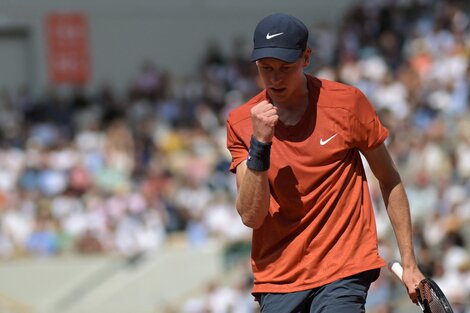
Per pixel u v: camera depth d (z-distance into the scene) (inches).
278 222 627.2
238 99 2987.2
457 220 1835.6
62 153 2687.0
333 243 620.1
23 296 2399.1
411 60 2731.3
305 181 620.1
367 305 1574.8
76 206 2475.4
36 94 3260.3
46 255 2418.8
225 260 2278.5
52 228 2440.9
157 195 2466.8
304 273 620.7
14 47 3336.6
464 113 2320.4
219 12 3508.9
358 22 3142.2
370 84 2578.7
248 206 610.2
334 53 2970.0
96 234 2427.4
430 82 2519.7
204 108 2933.1
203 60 3422.7
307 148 620.1
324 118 621.0
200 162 2527.1
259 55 599.2
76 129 2957.7
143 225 2407.7
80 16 3376.0
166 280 2326.5
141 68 3319.4
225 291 2003.0
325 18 3531.0
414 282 626.5
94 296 2368.4
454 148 2156.7
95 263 2399.1
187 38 3486.7
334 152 619.5
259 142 599.8
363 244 621.6
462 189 1980.8
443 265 1657.2
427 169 2102.6
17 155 2701.8
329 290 613.6
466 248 1798.7
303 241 621.0
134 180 2593.5
